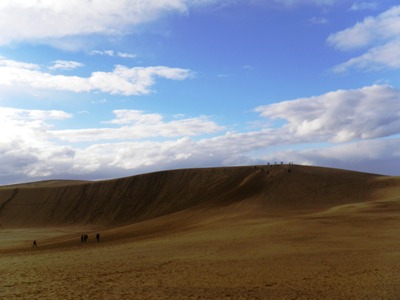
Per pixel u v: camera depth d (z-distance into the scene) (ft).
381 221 122.62
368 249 78.33
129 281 55.72
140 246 104.83
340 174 307.37
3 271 68.08
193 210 252.42
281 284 51.72
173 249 91.09
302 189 261.03
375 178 286.25
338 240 91.97
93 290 50.01
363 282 50.83
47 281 56.85
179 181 387.75
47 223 356.59
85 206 380.37
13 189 424.46
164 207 345.31
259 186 281.13
